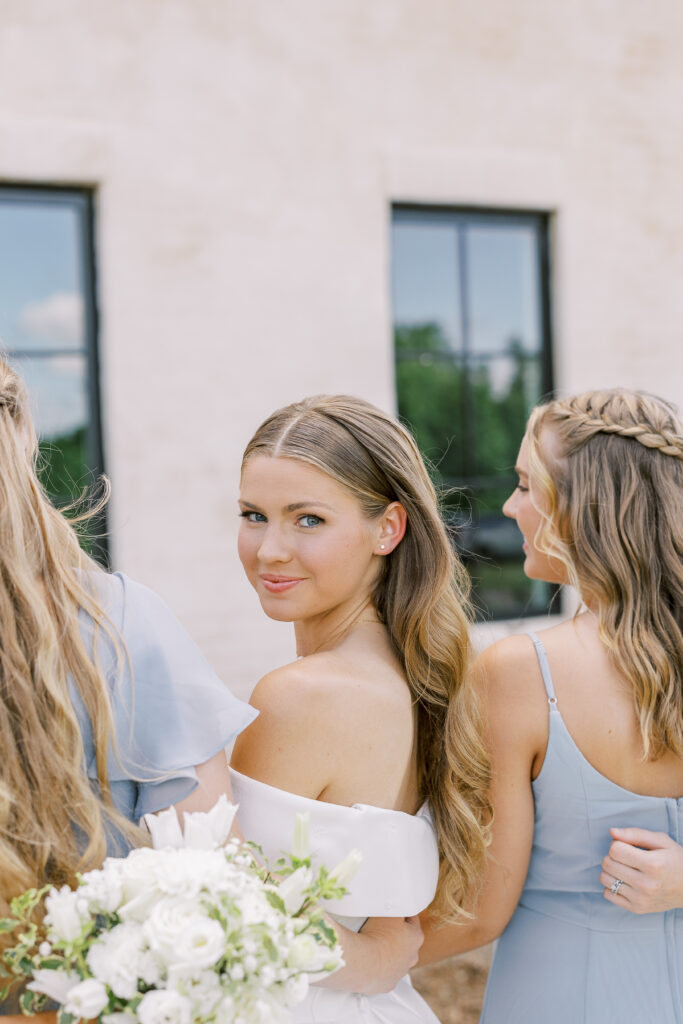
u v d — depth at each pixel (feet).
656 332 16.66
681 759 4.74
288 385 14.21
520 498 5.49
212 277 13.70
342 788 4.33
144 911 3.06
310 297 14.32
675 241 16.74
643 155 16.44
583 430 5.16
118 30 12.99
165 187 13.37
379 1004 4.50
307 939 3.11
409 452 4.75
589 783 4.84
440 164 14.97
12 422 3.77
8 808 3.33
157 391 13.46
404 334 15.44
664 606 4.82
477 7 15.19
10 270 13.01
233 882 3.14
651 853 4.63
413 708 4.81
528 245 16.25
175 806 3.67
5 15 12.37
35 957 3.06
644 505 4.94
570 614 16.08
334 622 4.78
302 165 14.17
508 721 4.92
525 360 16.31
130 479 13.33
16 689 3.40
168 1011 2.83
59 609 3.58
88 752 3.56
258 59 13.84
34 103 12.58
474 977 10.00
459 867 4.82
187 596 13.64
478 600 15.83
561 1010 4.93
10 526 3.55
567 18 15.80
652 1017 4.84
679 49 16.63
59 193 13.15
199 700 3.78
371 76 14.55
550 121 15.76
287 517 4.50
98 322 13.44
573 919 4.99
